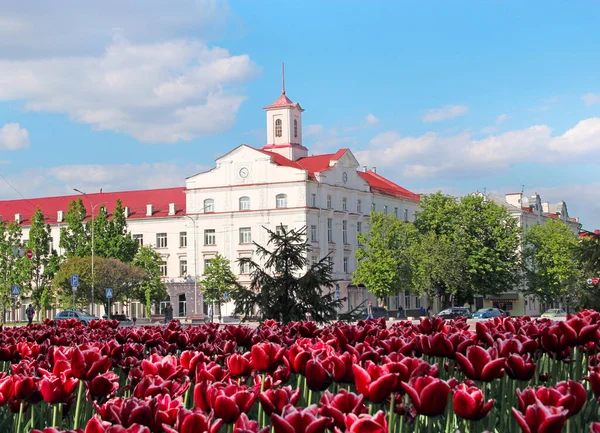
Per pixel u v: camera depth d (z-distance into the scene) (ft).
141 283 273.54
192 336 38.14
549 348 30.30
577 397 20.47
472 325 196.65
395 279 265.54
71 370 25.29
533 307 367.45
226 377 25.02
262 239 287.69
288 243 84.48
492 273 285.02
